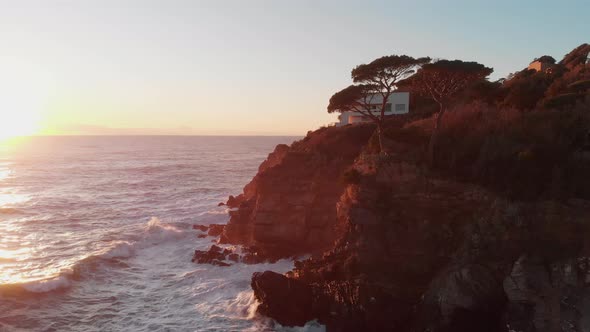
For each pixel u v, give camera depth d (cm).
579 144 2972
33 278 3606
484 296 2466
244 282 3559
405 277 2795
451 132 3519
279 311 2872
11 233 5262
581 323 2195
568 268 2288
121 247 4434
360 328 2692
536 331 2303
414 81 3900
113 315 3039
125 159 17862
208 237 5122
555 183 2641
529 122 3266
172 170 13438
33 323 2892
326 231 4194
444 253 2727
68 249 4547
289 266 3938
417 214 2894
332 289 2859
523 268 2369
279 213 4353
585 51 6869
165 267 4062
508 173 2792
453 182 2891
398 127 4562
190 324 2894
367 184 3072
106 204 7312
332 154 4966
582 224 2361
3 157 17988
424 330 2572
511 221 2530
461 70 3544
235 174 12625
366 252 2906
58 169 13375
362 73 3731
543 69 6638
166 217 6197
